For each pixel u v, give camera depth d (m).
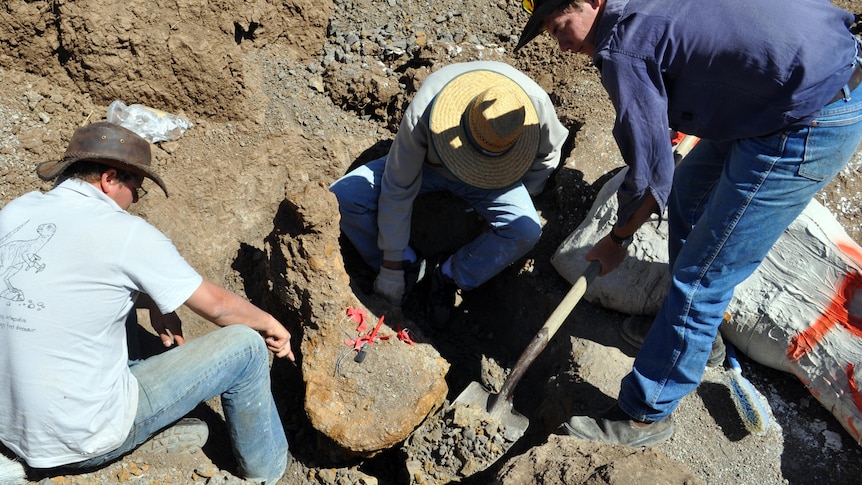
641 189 2.43
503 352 3.88
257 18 3.86
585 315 3.56
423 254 4.15
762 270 3.22
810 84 2.20
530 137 3.47
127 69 3.60
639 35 2.20
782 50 2.16
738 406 3.10
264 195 3.92
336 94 4.12
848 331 3.03
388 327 3.37
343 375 3.19
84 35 3.45
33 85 3.55
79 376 2.36
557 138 3.60
